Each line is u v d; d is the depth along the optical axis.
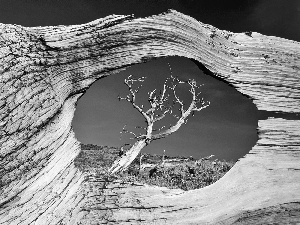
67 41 2.91
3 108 2.66
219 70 3.46
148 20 3.09
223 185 3.34
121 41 3.03
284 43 3.83
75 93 3.08
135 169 14.70
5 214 2.68
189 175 13.84
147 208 3.05
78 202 2.93
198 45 3.32
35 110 2.81
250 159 3.50
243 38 3.68
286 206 3.33
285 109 3.65
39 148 2.84
